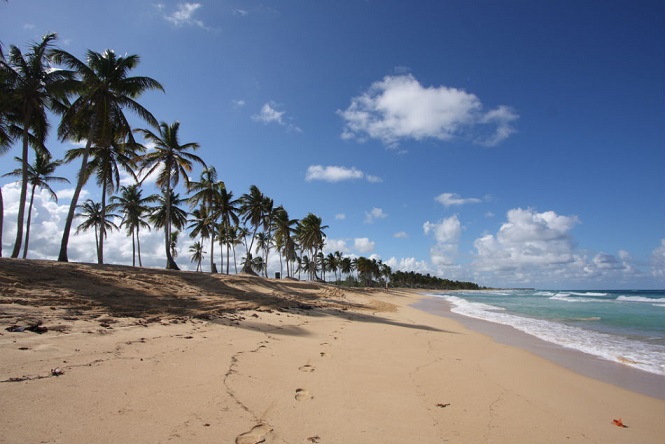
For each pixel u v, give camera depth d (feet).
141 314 30.42
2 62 56.39
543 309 89.45
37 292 32.40
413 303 111.65
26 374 13.83
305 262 294.46
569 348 34.91
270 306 49.60
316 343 27.89
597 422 15.85
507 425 14.52
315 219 194.90
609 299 155.94
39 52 63.05
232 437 11.16
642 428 15.53
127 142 74.43
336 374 19.51
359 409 14.71
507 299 159.84
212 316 33.55
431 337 36.76
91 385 13.65
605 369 26.76
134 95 70.08
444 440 12.51
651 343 38.06
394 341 32.22
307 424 12.75
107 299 35.27
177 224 124.88
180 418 11.98
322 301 73.26
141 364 16.88
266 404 14.15
